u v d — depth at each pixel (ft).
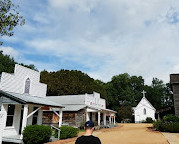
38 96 68.59
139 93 251.39
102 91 188.75
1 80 52.13
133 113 196.34
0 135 38.83
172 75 86.02
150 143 42.88
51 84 160.76
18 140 45.62
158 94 247.70
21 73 59.88
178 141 43.73
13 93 54.80
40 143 45.32
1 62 156.66
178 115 75.77
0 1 32.32
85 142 11.73
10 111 55.42
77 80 171.01
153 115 178.70
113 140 48.98
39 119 67.62
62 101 107.76
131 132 68.59
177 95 78.23
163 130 67.62
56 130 53.47
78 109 89.97
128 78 254.47
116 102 221.66
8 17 32.19
